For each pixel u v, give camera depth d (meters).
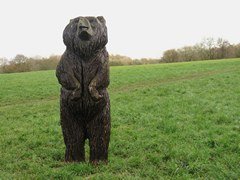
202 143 9.63
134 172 7.64
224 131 10.82
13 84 30.86
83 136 7.84
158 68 42.31
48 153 9.33
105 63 7.45
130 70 41.25
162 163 8.16
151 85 26.77
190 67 41.03
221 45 76.88
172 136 10.55
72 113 7.60
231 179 6.95
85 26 7.02
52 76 38.84
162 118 13.28
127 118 13.63
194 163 7.82
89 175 7.40
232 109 14.35
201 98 17.78
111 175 7.26
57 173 7.38
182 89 21.69
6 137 11.32
